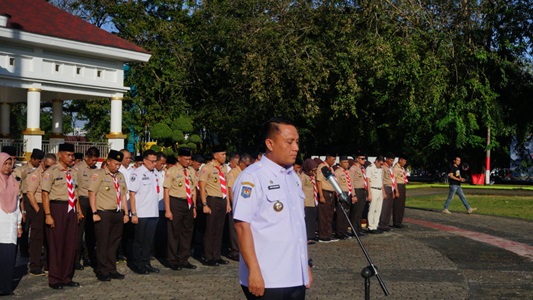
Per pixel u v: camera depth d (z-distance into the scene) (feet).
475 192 106.73
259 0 110.22
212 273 36.45
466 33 115.75
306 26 106.93
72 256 32.60
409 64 99.91
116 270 35.09
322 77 102.58
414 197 98.58
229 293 30.91
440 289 32.04
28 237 42.09
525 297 30.96
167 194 37.42
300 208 16.84
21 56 63.98
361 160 52.85
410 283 33.50
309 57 103.09
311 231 47.93
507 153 134.72
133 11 118.42
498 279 35.24
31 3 72.43
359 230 52.01
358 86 103.09
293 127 16.78
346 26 102.22
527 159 134.51
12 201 30.48
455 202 89.56
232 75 111.34
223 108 118.83
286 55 100.78
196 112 120.98
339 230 50.72
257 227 16.19
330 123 119.85
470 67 116.78
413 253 43.57
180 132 103.96
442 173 144.56
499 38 120.16
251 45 103.91
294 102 106.73
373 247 46.34
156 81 115.34
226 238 45.68
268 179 16.39
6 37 60.80
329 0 105.09
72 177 33.35
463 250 45.44
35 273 35.53
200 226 43.16
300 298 16.53
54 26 67.92
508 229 57.77
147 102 114.42
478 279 35.22
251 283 15.62
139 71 113.09
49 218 31.86
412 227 59.26
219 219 39.17
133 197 35.96
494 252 44.62
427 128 115.65
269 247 16.07
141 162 43.32
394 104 114.11
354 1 107.14
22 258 41.68
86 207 38.27
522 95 126.72
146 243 36.65
